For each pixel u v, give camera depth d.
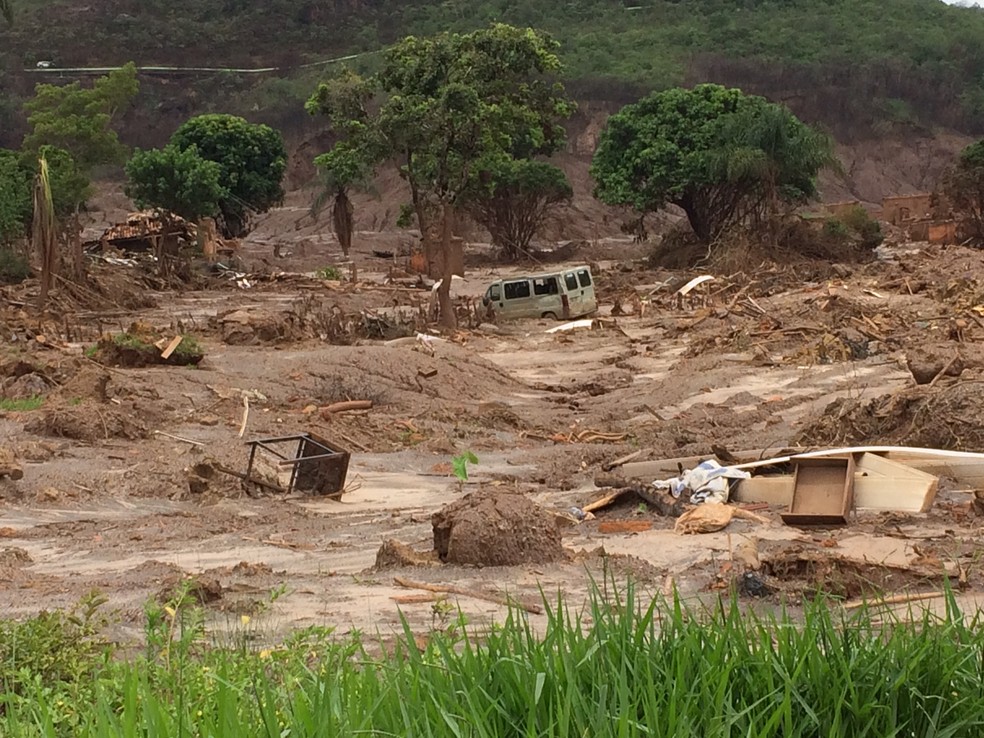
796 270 60.03
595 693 4.80
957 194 82.44
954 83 180.12
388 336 39.34
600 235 122.94
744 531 11.98
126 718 4.47
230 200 106.81
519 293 46.44
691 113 83.81
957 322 33.25
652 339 40.00
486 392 29.17
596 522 13.41
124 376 25.09
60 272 52.47
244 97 193.75
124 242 78.12
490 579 10.11
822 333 34.88
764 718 4.80
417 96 45.94
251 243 112.44
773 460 14.30
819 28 197.12
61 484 16.47
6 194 61.56
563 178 94.88
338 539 13.09
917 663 5.09
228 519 14.61
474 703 4.65
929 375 20.94
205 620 8.20
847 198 158.38
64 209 74.19
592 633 5.32
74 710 5.19
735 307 42.12
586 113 163.88
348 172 47.31
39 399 23.14
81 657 6.73
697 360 33.03
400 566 10.71
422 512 15.08
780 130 72.62
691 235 81.62
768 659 5.04
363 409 25.08
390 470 19.16
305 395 26.20
